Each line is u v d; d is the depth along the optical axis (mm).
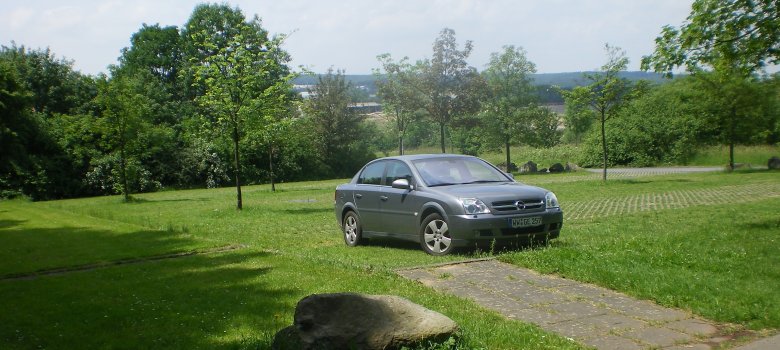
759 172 34219
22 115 42156
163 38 57812
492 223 9383
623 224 13328
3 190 40250
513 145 47719
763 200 18172
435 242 9961
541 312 6211
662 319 5949
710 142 51562
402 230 10656
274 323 5770
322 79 61438
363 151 63344
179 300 6852
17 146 41062
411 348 4621
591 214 15969
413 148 72188
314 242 12422
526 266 8242
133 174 29062
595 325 5773
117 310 6477
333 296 4922
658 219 14047
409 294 6797
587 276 7477
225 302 6672
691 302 6324
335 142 61562
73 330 5789
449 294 6879
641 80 28609
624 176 36094
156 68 58406
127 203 26969
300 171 57688
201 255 10336
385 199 10969
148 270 8953
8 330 5812
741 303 6277
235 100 20344
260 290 7219
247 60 19828
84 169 45531
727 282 7133
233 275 8227
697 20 11945
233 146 21422
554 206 10055
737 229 11234
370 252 10719
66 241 12852
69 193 44531
